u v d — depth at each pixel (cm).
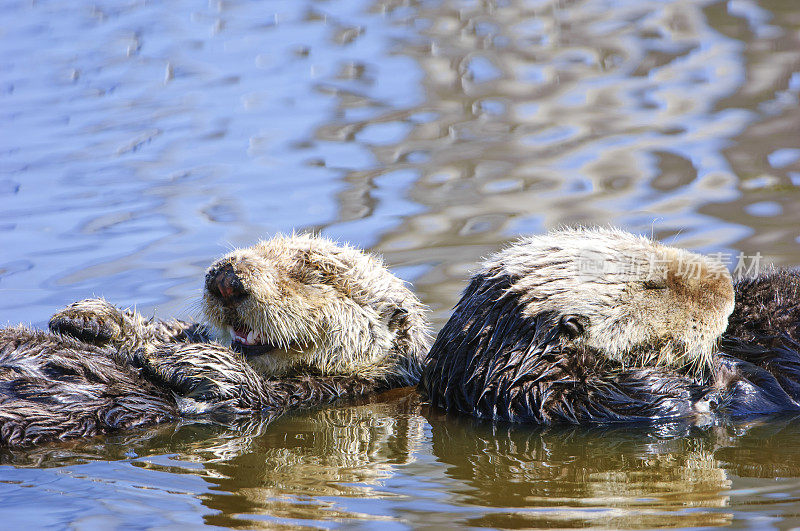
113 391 1399
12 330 1434
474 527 1070
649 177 2420
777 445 1314
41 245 2150
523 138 2766
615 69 3316
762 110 2831
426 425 1433
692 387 1426
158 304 1830
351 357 1636
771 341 1476
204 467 1276
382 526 1078
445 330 1513
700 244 2008
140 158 2723
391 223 2227
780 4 3803
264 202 2375
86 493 1183
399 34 3866
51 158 2741
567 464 1267
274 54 3669
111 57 3700
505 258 1463
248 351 1595
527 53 3550
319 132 2892
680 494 1155
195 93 3288
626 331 1390
